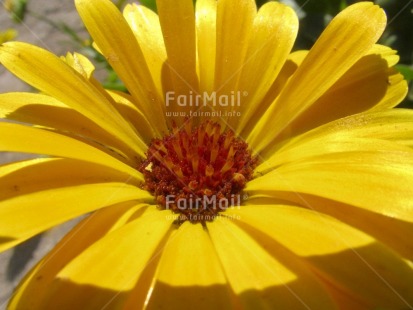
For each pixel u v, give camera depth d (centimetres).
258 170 5
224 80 6
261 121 5
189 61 6
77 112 5
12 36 14
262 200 5
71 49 15
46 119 5
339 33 5
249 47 5
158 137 6
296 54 6
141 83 6
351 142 5
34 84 5
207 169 5
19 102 5
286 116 5
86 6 5
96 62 10
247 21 5
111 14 5
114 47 5
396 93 5
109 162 5
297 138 5
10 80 16
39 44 15
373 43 5
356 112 5
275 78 5
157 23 6
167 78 6
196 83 6
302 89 5
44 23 16
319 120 5
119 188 5
